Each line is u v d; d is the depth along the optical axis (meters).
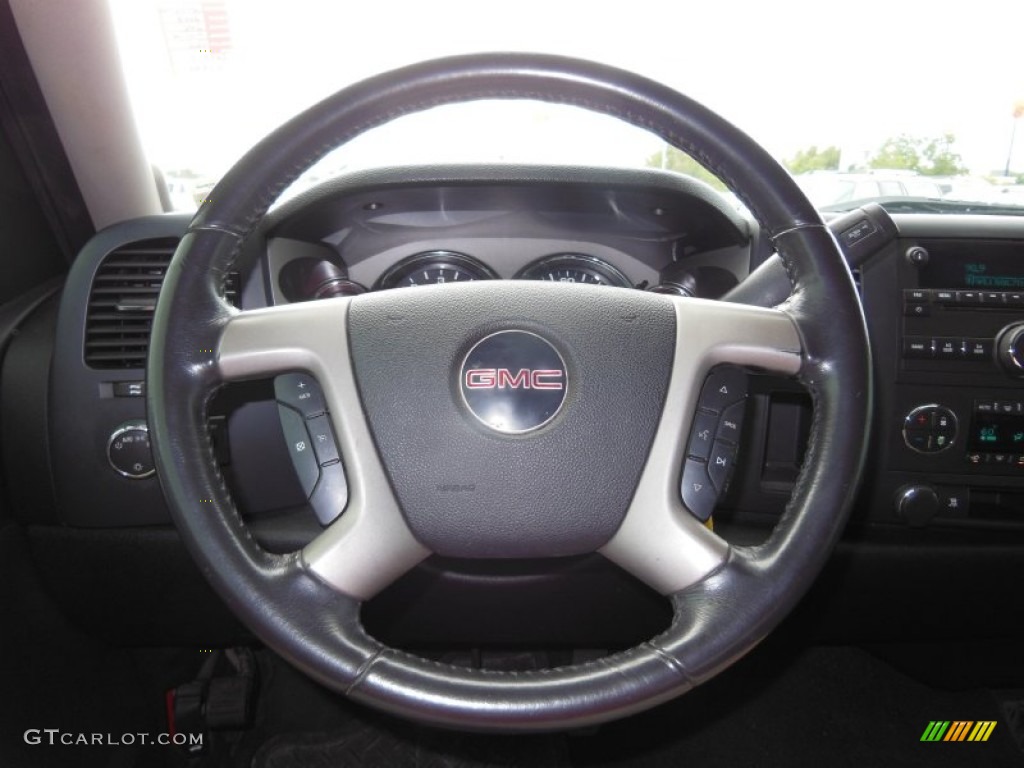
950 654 1.49
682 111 0.66
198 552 0.62
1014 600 1.20
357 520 0.66
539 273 1.39
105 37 1.21
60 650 1.17
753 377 1.05
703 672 0.62
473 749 1.36
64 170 1.26
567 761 1.33
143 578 1.13
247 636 1.24
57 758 1.12
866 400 0.66
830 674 1.62
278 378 0.71
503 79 0.66
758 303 0.80
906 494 1.08
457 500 0.66
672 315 0.69
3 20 1.10
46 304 1.10
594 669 0.60
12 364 1.03
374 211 1.27
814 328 0.68
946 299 1.06
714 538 0.66
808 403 1.11
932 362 1.07
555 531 0.67
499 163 1.17
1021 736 1.47
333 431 0.69
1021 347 1.04
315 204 1.13
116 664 1.34
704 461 0.69
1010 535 1.13
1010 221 1.10
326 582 0.64
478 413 0.67
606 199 1.22
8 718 1.02
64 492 1.04
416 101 0.66
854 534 1.14
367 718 1.42
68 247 1.33
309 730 1.40
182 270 0.65
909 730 1.48
